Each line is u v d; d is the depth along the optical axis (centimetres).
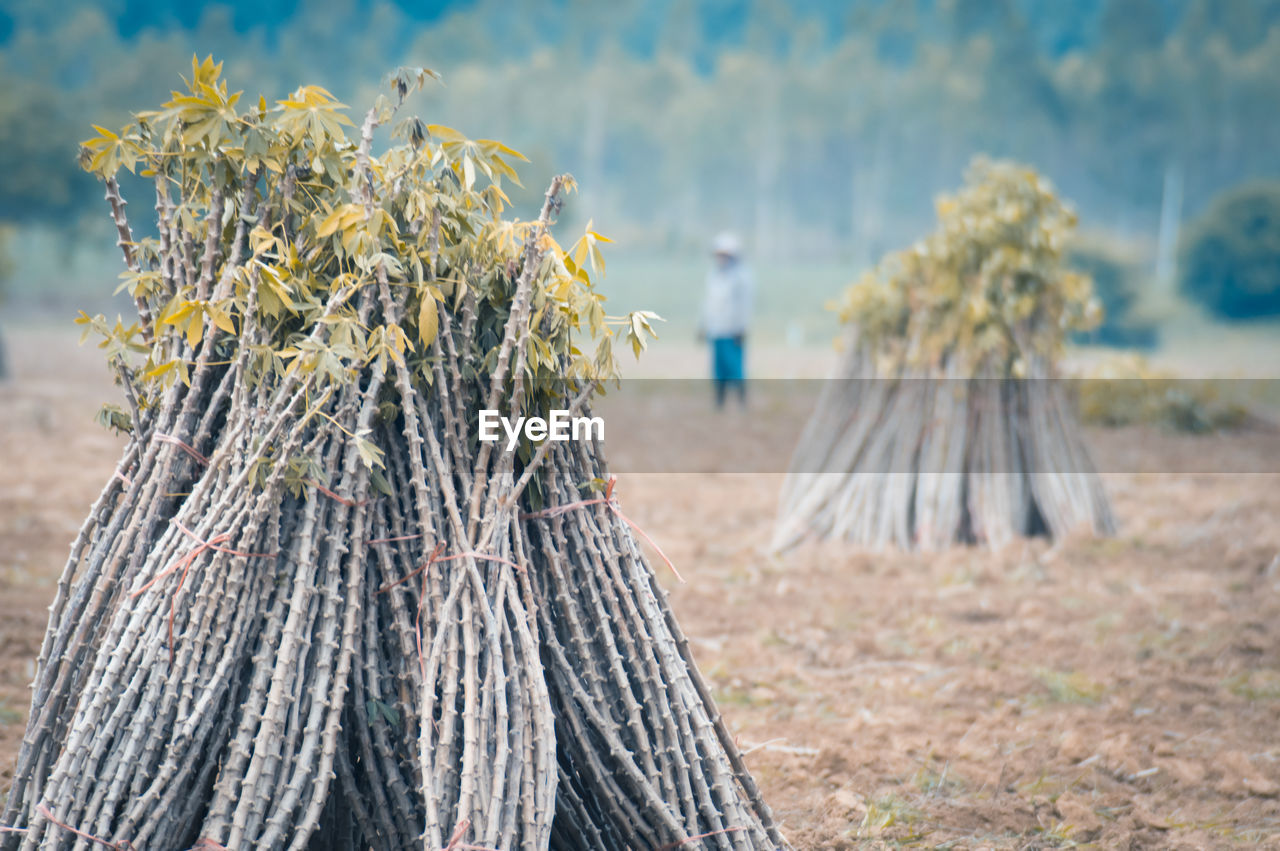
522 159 256
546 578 256
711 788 254
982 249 697
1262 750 395
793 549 709
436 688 239
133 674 233
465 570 239
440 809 225
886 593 607
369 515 244
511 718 234
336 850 262
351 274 237
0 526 714
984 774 372
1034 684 467
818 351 3209
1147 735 408
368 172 232
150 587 236
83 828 224
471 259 251
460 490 250
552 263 254
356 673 241
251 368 238
